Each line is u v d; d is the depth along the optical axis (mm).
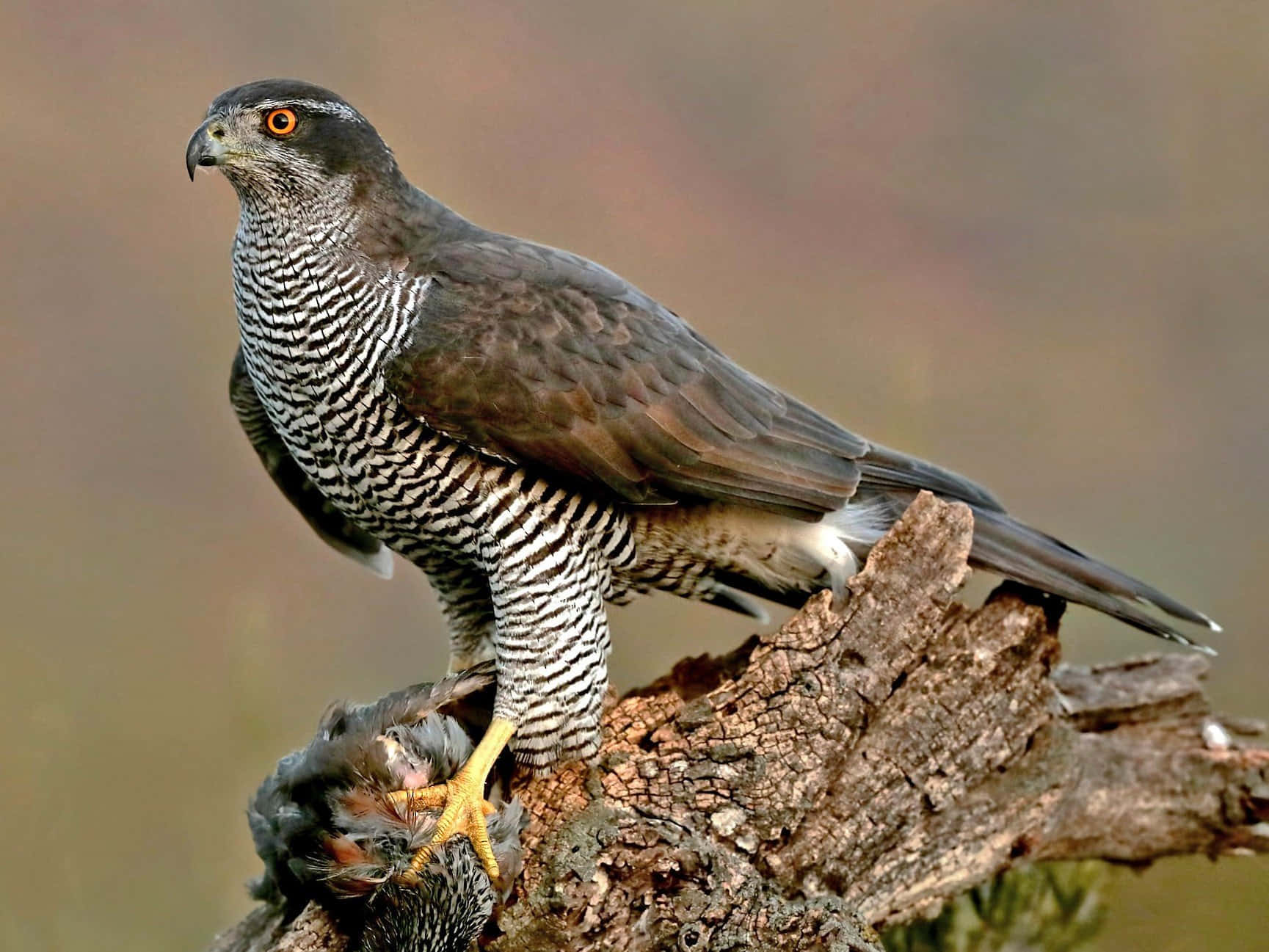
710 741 8680
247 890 10281
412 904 8234
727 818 8523
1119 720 10367
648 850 8242
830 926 8180
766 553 9844
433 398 8859
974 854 9203
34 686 13891
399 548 9930
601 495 9250
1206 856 10312
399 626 15219
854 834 8719
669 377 9305
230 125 8969
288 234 9055
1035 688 9211
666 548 9852
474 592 10125
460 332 8906
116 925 12297
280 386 9281
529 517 9109
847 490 9609
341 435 9195
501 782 9039
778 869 8586
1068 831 9828
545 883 8266
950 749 8961
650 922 8211
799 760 8648
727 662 9758
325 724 8891
